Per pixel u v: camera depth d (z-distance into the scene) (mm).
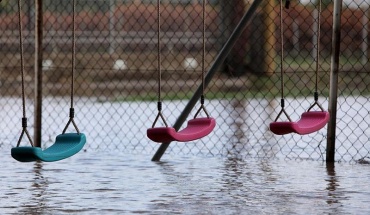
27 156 18250
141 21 68062
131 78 52375
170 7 71250
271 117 38344
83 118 37750
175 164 25016
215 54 65125
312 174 23016
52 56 58688
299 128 20641
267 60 57594
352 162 25203
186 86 55281
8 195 20109
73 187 21172
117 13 62812
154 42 66875
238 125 35219
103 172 23516
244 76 57844
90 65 57344
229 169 24000
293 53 67125
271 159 25938
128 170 23875
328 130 25094
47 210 18375
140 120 37469
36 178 22500
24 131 18594
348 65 61219
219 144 29422
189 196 19953
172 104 44906
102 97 49125
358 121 35594
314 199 19516
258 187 21094
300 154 26938
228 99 48562
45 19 58781
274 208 18500
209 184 21547
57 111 40719
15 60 55719
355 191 20500
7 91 49969
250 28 58062
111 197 19844
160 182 21875
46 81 54656
